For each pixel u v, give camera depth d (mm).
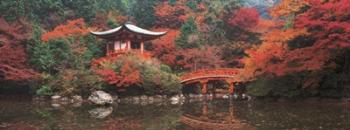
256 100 35500
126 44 47438
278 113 23172
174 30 56219
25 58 41125
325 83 29438
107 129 17703
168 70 44844
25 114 24156
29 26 46250
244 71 36094
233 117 22156
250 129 17078
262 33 56375
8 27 40719
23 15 48156
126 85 38656
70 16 57219
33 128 17844
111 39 48312
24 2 51500
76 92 38594
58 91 39312
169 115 24094
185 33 52281
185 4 62656
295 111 23938
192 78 44219
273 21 56938
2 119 21328
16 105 31641
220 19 58875
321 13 26359
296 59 28062
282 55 29250
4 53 37969
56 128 17922
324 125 17281
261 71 32312
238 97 42250
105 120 21250
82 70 39656
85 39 48812
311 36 28422
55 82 39406
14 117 22375
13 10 46562
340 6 24125
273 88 32656
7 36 40562
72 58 42594
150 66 41250
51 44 42375
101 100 33406
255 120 20266
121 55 44344
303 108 25781
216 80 48938
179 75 46000
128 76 38125
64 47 42844
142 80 39562
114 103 35562
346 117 20016
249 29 57344
